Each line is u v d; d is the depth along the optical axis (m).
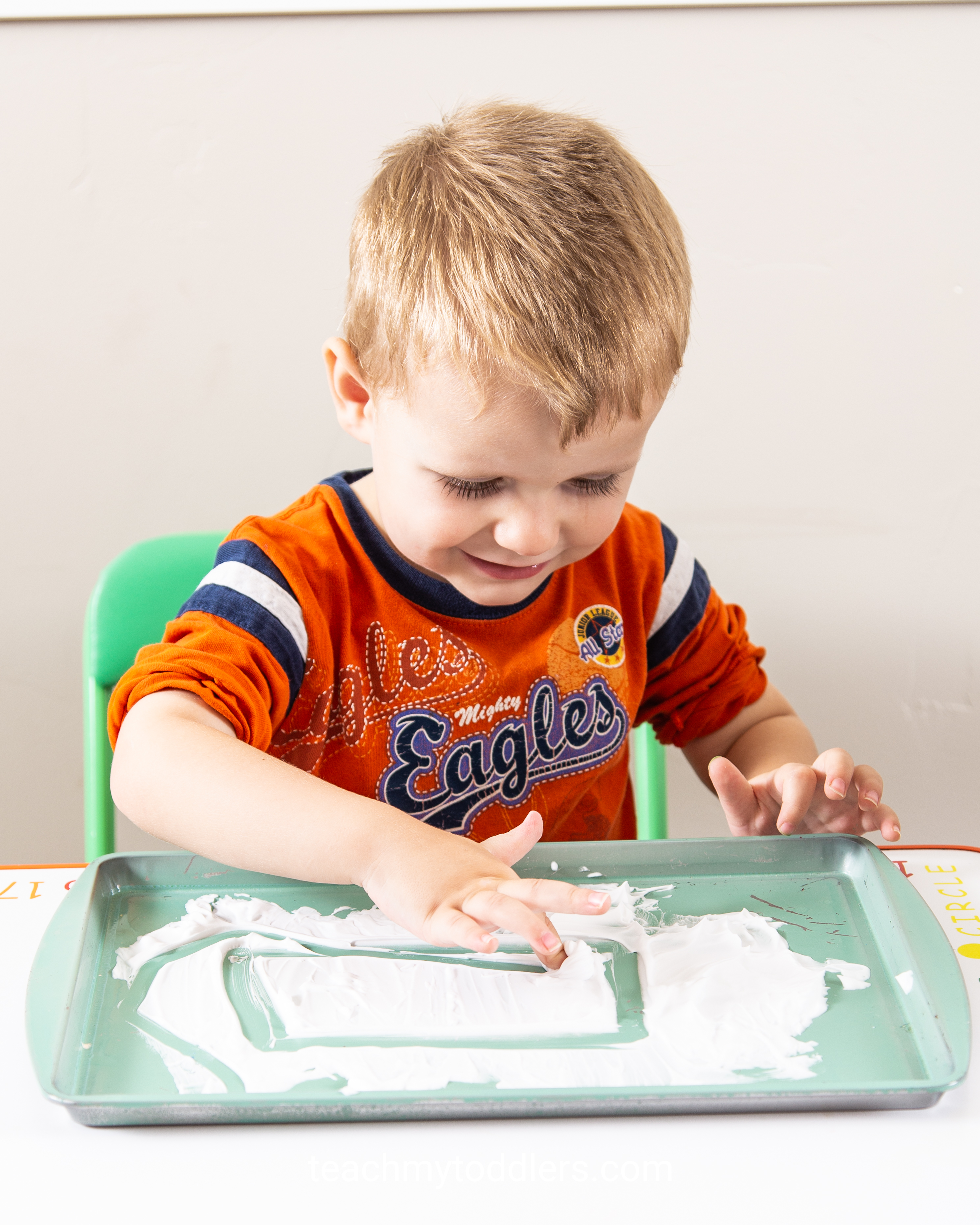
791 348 1.11
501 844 0.50
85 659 0.88
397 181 0.61
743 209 1.07
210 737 0.55
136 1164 0.35
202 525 1.12
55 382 1.09
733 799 0.64
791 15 1.03
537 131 0.60
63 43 1.01
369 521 0.73
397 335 0.55
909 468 1.13
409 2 1.01
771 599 1.17
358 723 0.72
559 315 0.52
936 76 1.04
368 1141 0.36
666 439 1.12
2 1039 0.42
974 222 1.08
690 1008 0.43
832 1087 0.37
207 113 1.04
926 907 0.49
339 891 0.53
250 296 1.07
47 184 1.04
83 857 1.18
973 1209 0.34
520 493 0.55
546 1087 0.39
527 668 0.75
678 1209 0.34
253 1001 0.44
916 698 1.18
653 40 1.03
